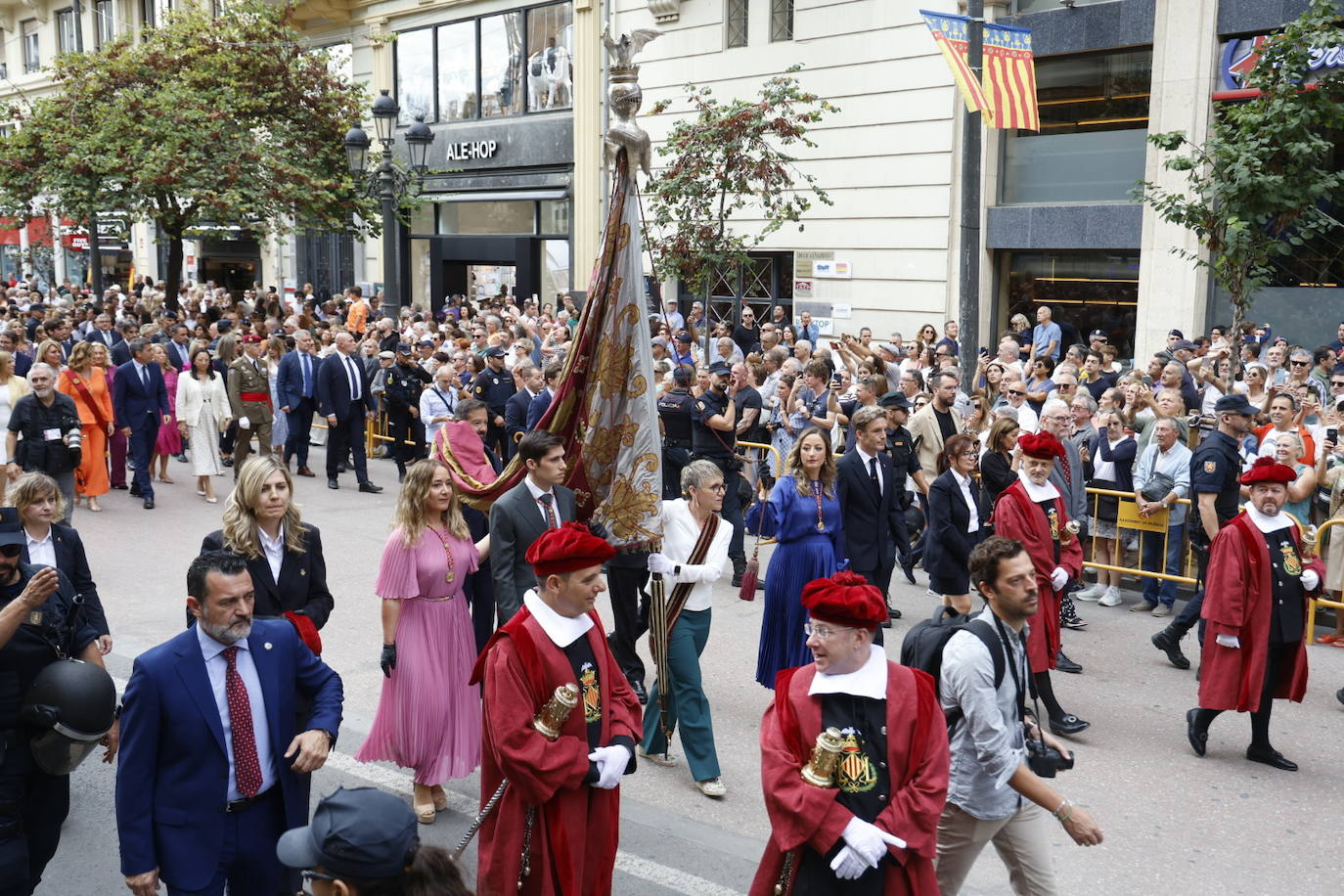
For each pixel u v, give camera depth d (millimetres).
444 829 6000
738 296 23062
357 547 12016
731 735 7418
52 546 5859
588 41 25641
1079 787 6637
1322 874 5648
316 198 23344
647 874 5531
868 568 8117
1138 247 17812
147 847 4012
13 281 38188
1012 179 19516
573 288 27156
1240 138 11758
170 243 24188
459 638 6125
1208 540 8438
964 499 8023
